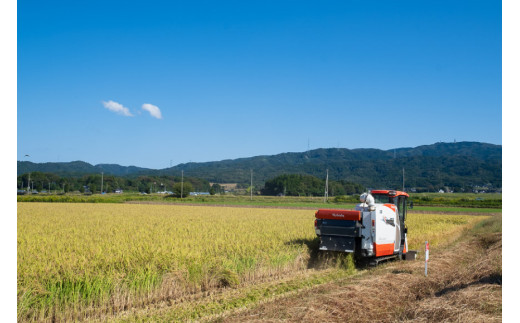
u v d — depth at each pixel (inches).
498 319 275.7
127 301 355.9
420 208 2348.7
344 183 5315.0
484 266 443.2
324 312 308.5
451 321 281.6
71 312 322.0
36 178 4862.2
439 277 453.7
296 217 1238.9
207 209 1804.9
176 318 322.3
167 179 6358.3
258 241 607.8
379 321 308.0
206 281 413.1
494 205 2524.6
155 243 567.2
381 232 551.2
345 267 530.3
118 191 5378.9
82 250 498.0
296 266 514.3
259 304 348.8
